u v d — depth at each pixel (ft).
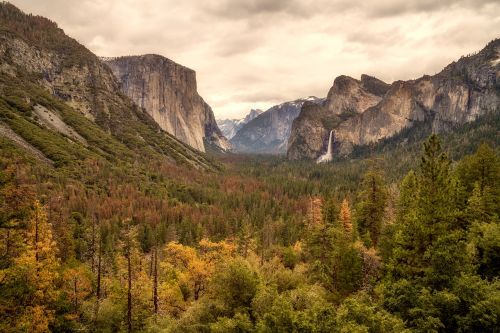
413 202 96.58
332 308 68.59
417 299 67.56
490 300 62.39
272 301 89.35
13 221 73.36
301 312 70.38
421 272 76.43
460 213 83.92
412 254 79.87
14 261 74.84
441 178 82.99
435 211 79.71
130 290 119.75
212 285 104.32
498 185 118.83
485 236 83.30
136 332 119.96
